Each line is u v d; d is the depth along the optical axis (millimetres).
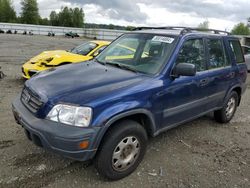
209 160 4008
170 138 4664
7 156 3688
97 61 4395
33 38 31797
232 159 4094
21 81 8195
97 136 2914
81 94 3023
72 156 2867
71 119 2869
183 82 3918
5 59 13172
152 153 4082
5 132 4402
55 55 8070
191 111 4281
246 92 8805
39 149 3910
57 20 92812
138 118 3572
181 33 4148
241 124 5648
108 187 3191
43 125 2934
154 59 3885
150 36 4285
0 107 5590
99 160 3115
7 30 43000
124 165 3336
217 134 5004
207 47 4570
